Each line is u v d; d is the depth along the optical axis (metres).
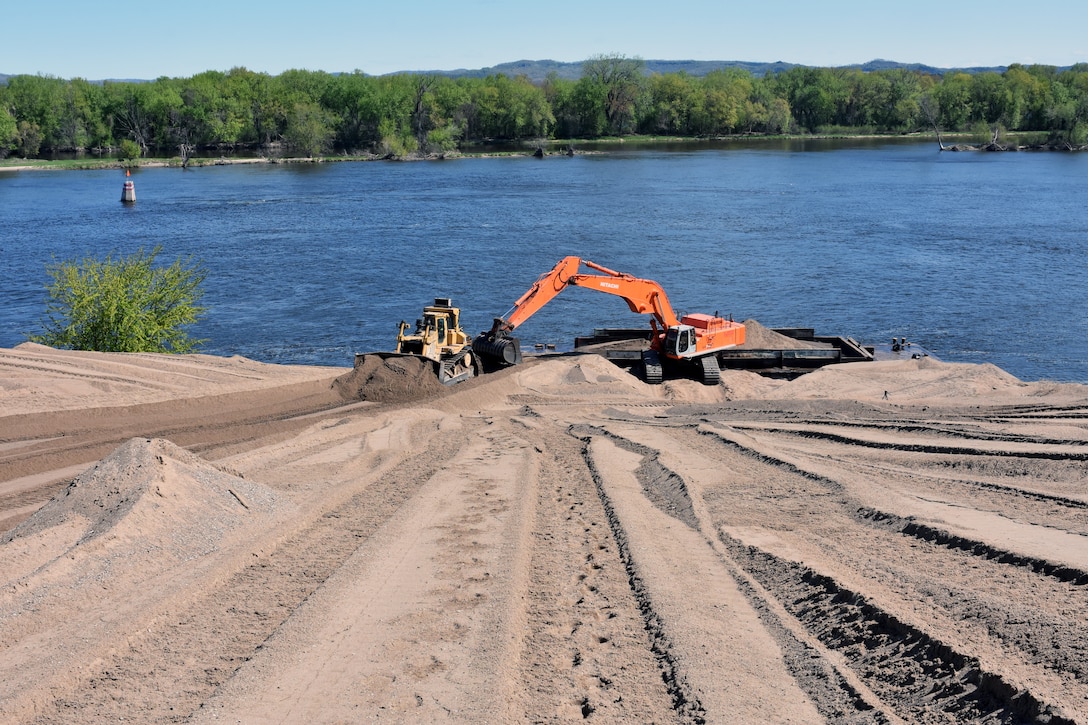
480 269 62.66
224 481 15.11
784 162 152.38
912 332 46.59
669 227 80.31
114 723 8.62
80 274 38.16
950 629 9.55
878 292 55.16
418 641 10.21
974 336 45.62
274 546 13.73
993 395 30.25
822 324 48.66
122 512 13.08
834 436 22.28
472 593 11.62
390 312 51.03
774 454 20.00
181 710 8.87
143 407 25.42
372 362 29.67
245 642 10.38
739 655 9.80
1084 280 57.34
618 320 50.84
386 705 8.84
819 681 9.18
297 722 8.55
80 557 11.91
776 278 59.22
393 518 14.99
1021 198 99.25
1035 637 9.01
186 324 44.59
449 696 8.98
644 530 14.28
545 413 28.23
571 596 11.77
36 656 9.75
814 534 14.13
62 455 20.14
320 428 23.77
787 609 11.18
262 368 33.50
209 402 26.72
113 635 10.27
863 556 12.68
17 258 65.00
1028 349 43.22
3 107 159.50
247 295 54.88
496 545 13.54
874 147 191.12
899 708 8.52
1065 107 193.25
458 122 191.88
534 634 10.55
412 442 22.75
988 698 8.13
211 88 175.50
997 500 15.38
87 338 36.31
